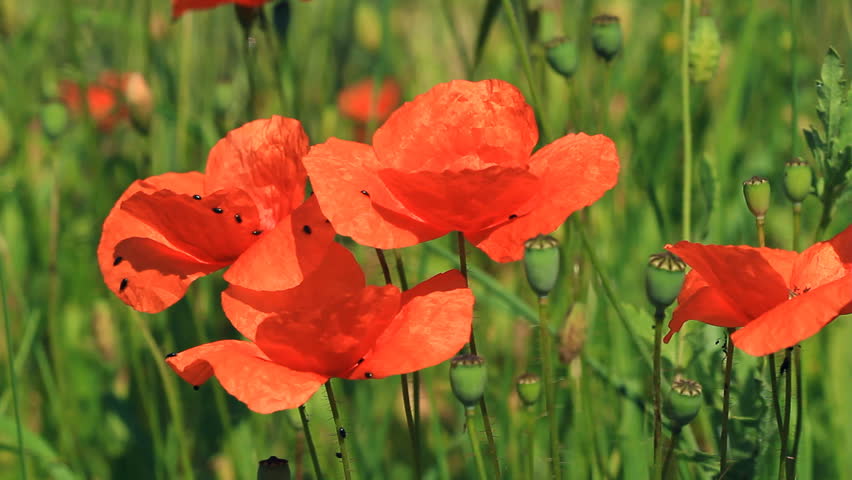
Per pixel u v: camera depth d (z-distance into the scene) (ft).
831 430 4.76
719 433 4.51
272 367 4.10
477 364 4.13
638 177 4.90
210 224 4.18
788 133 6.27
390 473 4.92
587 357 4.52
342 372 4.12
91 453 5.25
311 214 4.14
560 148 4.16
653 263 4.15
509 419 4.80
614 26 4.56
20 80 6.03
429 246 4.75
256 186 4.24
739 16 6.37
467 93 4.19
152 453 5.00
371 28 6.72
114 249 4.22
